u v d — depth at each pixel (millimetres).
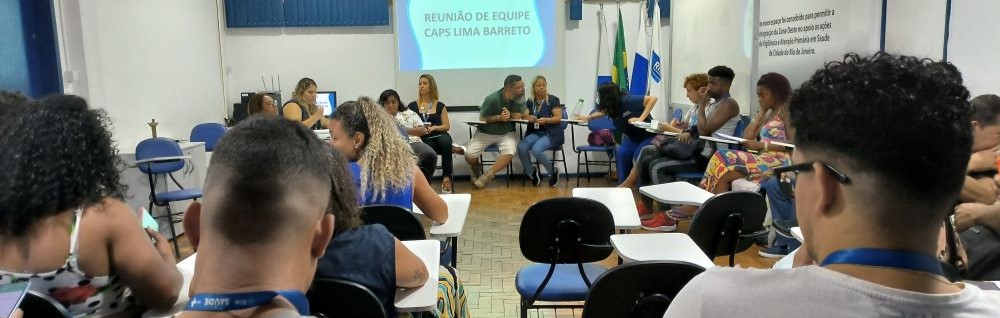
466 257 3955
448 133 6648
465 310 2268
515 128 6633
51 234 1379
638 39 6703
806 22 4035
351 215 1519
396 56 6793
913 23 3262
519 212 5238
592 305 1562
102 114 1514
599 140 6480
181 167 4289
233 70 6848
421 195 2486
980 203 1994
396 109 5883
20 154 1353
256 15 6691
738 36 4887
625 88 6746
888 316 591
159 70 5391
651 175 4758
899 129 586
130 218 1503
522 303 2402
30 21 4133
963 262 1750
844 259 633
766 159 3908
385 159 2379
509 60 6820
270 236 708
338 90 6875
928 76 616
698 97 4848
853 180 620
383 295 1505
